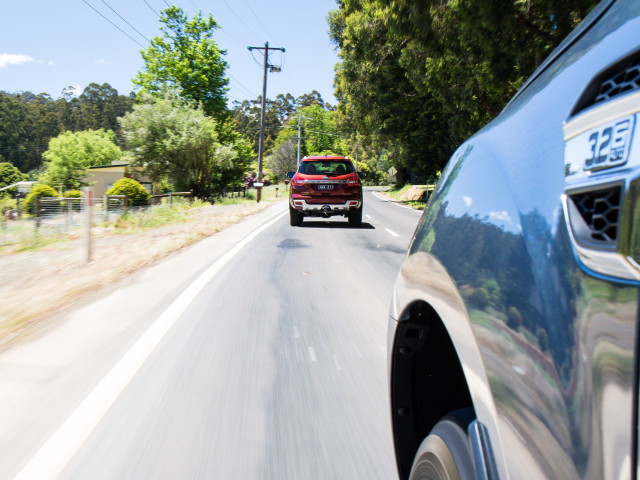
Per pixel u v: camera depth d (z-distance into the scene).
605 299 0.84
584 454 0.86
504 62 14.27
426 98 34.69
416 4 14.39
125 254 10.04
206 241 12.23
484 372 1.18
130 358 4.27
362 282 7.62
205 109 52.50
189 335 4.92
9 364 4.14
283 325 5.31
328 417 3.23
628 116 0.87
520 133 1.31
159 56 51.16
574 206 0.97
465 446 1.31
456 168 1.68
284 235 13.59
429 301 1.53
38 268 8.69
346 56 35.59
